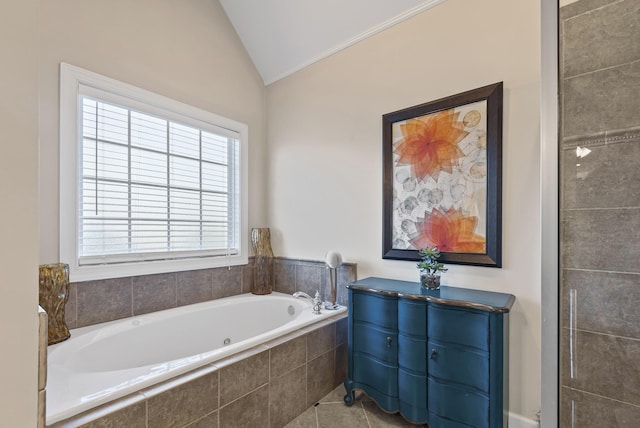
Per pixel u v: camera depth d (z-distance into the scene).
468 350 1.59
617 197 0.87
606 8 0.89
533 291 1.72
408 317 1.79
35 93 0.40
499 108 1.83
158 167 2.46
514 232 1.78
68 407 1.12
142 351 2.10
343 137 2.66
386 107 2.39
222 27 2.90
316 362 2.09
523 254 1.75
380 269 2.40
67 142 1.95
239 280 2.96
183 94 2.58
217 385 1.49
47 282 1.72
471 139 1.94
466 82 1.99
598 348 0.89
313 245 2.85
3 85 0.37
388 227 2.33
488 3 1.91
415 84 2.23
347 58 2.63
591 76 0.91
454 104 2.01
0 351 0.37
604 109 0.89
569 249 0.93
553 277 0.95
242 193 3.03
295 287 2.95
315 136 2.86
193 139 2.70
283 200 3.10
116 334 1.98
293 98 3.04
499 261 1.82
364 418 1.92
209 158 2.82
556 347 0.94
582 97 0.92
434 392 1.69
